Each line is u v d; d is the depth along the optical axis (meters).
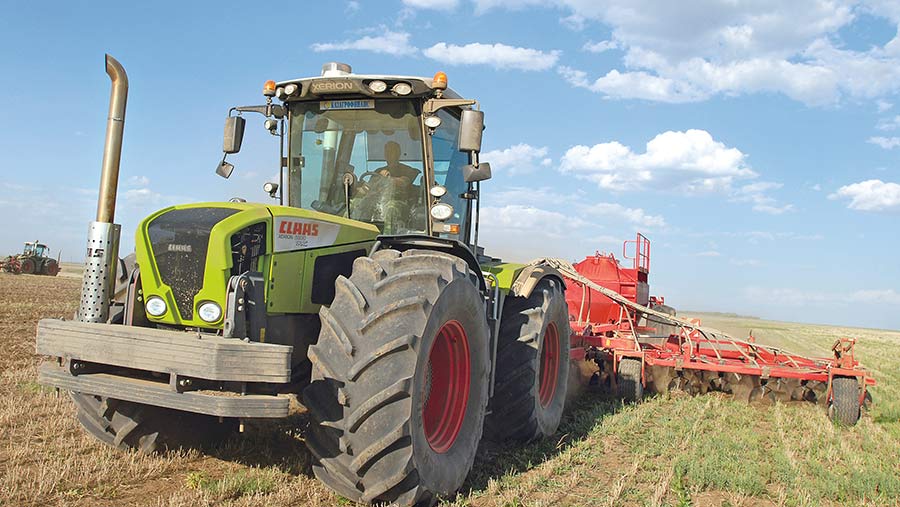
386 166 5.61
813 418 8.51
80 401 4.99
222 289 4.30
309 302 4.84
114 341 4.12
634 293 12.09
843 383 8.46
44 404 6.65
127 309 4.54
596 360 9.89
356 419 4.01
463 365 5.03
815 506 4.88
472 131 5.09
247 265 4.42
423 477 4.24
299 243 4.75
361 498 4.18
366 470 4.11
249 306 4.20
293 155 5.85
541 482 5.15
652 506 4.67
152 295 4.48
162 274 4.46
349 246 5.18
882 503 5.11
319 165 5.77
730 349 10.59
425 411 4.75
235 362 3.81
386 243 5.11
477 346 5.08
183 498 4.20
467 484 5.06
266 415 3.85
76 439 5.45
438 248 5.21
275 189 5.92
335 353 4.14
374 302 4.25
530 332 6.23
